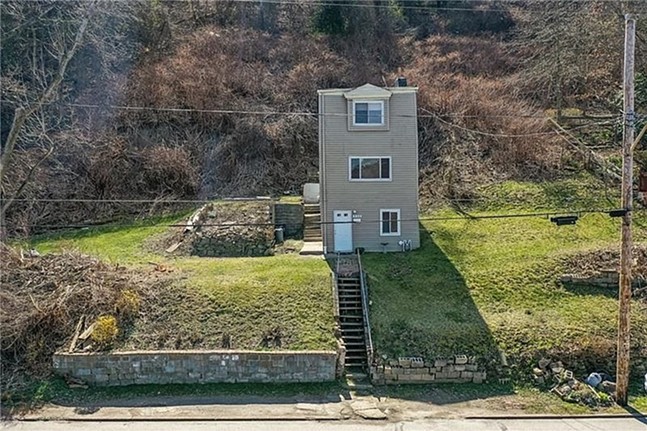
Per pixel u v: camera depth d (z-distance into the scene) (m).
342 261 21.23
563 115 31.92
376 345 16.84
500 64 39.31
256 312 17.84
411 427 13.91
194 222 25.03
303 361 16.22
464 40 42.62
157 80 34.16
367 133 22.20
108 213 28.66
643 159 26.25
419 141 31.33
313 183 28.89
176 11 41.28
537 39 32.81
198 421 14.23
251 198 28.05
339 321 17.75
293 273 19.91
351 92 21.83
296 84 36.09
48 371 16.22
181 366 16.23
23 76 28.72
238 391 15.84
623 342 14.77
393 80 35.38
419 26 44.94
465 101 32.72
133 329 17.23
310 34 42.09
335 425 14.02
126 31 35.59
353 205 22.42
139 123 32.69
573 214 24.42
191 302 18.19
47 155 24.62
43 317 17.09
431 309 18.25
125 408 14.93
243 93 35.28
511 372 16.12
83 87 32.91
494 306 18.41
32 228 27.08
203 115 32.97
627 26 13.84
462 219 24.95
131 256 22.78
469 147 30.38
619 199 25.53
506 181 27.78
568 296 18.70
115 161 29.98
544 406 14.95
